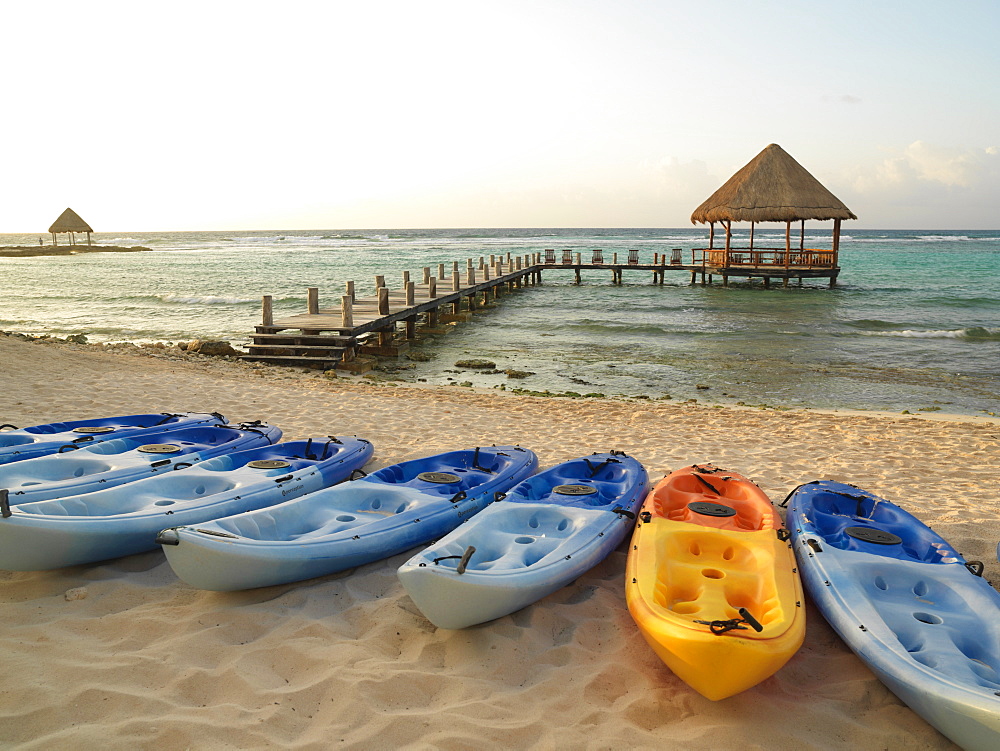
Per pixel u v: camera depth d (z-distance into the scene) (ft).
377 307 60.75
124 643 11.39
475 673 10.94
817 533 14.61
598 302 90.43
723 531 13.82
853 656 11.80
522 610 13.06
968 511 18.65
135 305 83.97
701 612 11.22
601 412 33.81
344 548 13.78
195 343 51.39
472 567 12.39
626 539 16.61
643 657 11.60
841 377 45.73
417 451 24.57
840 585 12.28
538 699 10.36
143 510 14.92
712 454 25.58
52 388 31.94
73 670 10.43
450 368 49.52
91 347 47.78
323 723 9.57
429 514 15.58
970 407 37.70
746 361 51.44
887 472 23.22
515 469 19.08
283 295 92.38
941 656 10.25
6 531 12.38
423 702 10.25
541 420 31.42
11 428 21.88
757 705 10.32
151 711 9.64
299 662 11.08
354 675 10.63
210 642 11.48
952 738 9.34
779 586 11.75
